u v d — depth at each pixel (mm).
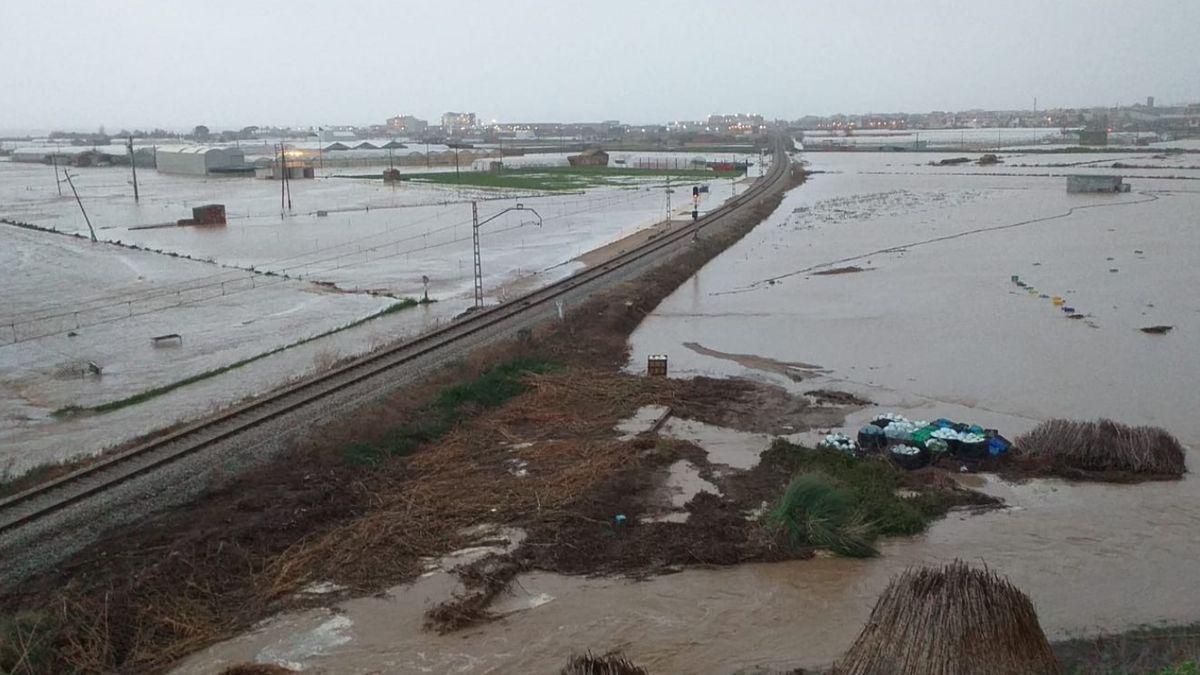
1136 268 41500
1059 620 12688
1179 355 27375
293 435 19531
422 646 12078
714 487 17688
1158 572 14211
